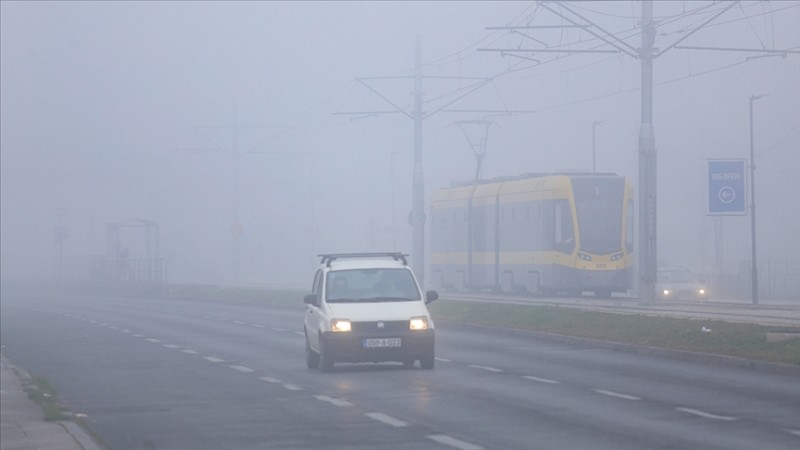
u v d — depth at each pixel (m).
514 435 30.08
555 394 39.09
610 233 108.75
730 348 51.06
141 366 55.59
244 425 33.50
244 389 43.59
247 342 70.38
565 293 116.56
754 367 47.16
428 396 39.25
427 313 48.88
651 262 86.69
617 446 27.89
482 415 34.12
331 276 50.69
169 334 80.00
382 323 47.75
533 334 67.88
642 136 86.88
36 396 41.97
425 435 30.44
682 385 41.31
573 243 108.06
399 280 50.62
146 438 31.64
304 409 36.78
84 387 46.44
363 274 50.69
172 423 34.62
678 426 31.00
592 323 66.06
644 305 85.25
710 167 84.25
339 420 33.88
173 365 55.47
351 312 48.16
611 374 45.84
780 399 36.81
